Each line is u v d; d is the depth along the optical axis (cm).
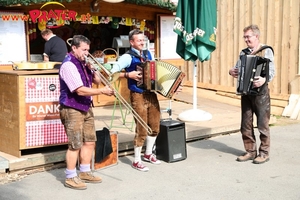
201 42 694
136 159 536
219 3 998
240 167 545
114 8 855
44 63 537
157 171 530
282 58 889
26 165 515
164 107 890
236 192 461
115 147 551
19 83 503
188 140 670
